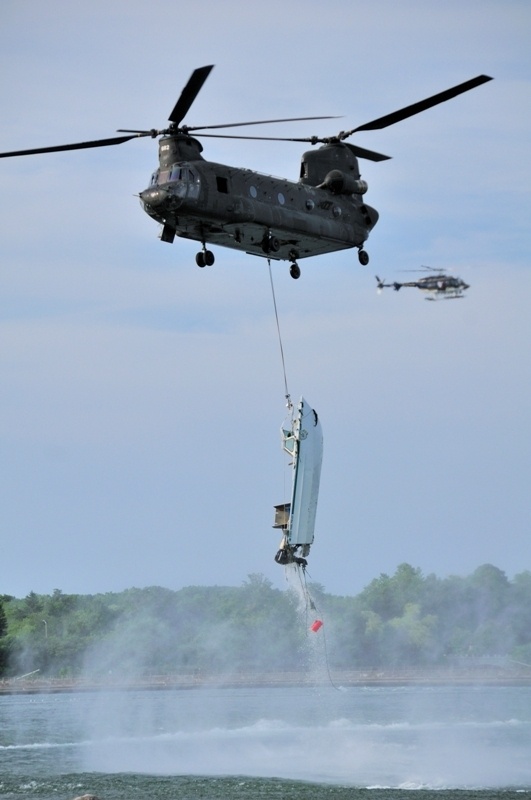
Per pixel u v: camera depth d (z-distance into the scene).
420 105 135.88
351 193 148.88
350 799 155.00
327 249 149.75
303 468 128.38
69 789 166.12
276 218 138.12
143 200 133.25
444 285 155.00
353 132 148.25
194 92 129.25
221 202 133.50
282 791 162.50
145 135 134.25
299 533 128.62
